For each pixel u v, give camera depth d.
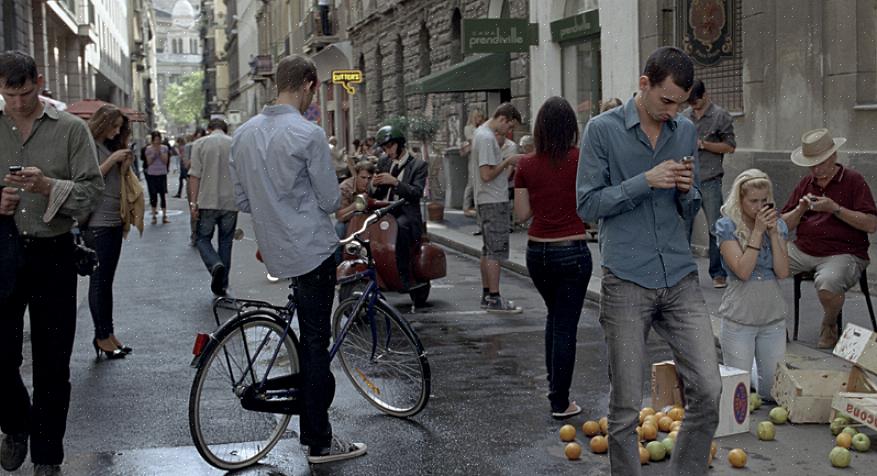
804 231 7.90
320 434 5.54
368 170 10.23
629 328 4.53
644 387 6.95
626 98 15.95
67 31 47.03
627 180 4.45
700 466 4.55
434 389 7.08
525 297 11.05
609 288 4.56
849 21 10.62
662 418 5.86
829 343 7.75
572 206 6.08
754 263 6.31
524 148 16.59
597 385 7.06
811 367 7.00
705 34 13.80
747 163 12.54
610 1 16.33
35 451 5.32
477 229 18.36
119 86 75.69
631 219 4.52
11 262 5.09
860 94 10.56
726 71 13.44
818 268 7.79
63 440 6.01
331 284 5.53
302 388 5.58
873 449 5.57
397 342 6.32
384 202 10.19
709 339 4.51
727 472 5.26
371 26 36.31
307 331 5.52
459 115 26.05
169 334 9.48
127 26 89.44
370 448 5.77
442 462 5.48
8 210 5.00
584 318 9.51
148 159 23.27
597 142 4.57
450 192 23.06
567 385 6.23
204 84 129.62
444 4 26.80
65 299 5.28
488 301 10.09
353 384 6.57
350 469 5.42
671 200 4.55
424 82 21.16
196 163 11.91
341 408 6.61
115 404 6.86
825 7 11.00
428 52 29.86
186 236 19.95
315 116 24.31
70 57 49.34
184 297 11.80
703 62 13.88
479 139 9.70
